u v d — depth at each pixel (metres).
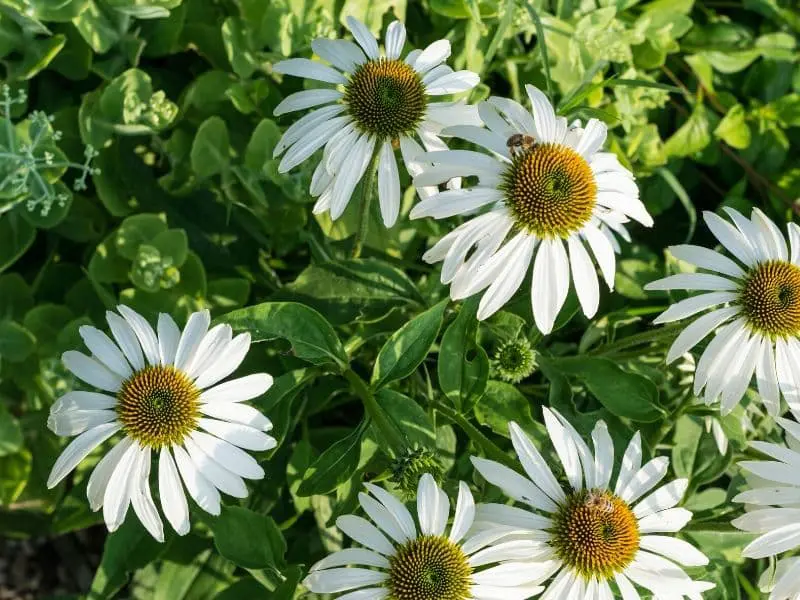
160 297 0.51
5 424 0.53
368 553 0.38
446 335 0.44
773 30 0.69
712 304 0.43
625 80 0.48
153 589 0.50
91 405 0.38
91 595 0.44
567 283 0.41
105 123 0.52
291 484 0.49
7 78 0.52
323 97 0.44
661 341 0.50
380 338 0.52
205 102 0.55
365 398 0.43
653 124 0.62
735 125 0.64
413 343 0.44
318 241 0.55
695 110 0.64
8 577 0.65
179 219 0.56
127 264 0.53
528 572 0.39
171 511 0.39
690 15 0.70
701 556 0.40
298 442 0.52
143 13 0.52
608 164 0.43
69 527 0.47
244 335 0.40
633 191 0.43
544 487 0.40
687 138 0.64
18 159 0.47
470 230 0.41
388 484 0.44
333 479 0.42
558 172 0.41
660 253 0.66
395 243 0.54
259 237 0.56
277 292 0.47
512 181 0.41
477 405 0.46
